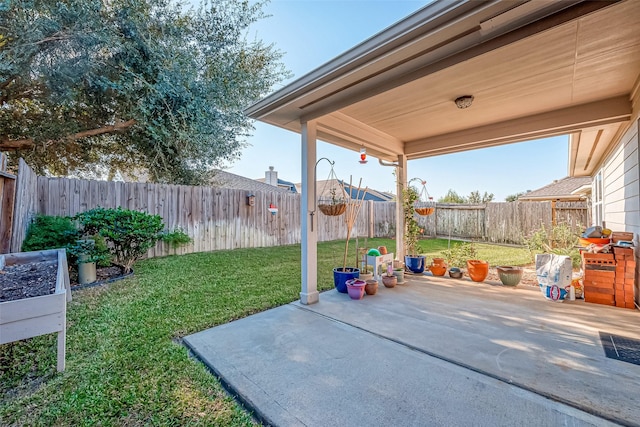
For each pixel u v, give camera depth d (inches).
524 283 190.4
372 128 188.2
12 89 218.1
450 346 99.3
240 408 68.9
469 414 66.0
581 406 68.2
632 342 101.0
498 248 349.4
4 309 73.7
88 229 181.3
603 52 97.2
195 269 213.6
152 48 241.9
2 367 83.0
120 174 326.3
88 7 204.7
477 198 794.8
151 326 113.2
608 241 152.7
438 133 201.2
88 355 90.4
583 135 189.5
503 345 99.7
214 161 308.2
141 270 206.8
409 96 134.8
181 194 282.7
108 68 235.0
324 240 426.3
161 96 243.3
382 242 408.2
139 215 196.2
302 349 97.7
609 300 142.2
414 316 128.6
